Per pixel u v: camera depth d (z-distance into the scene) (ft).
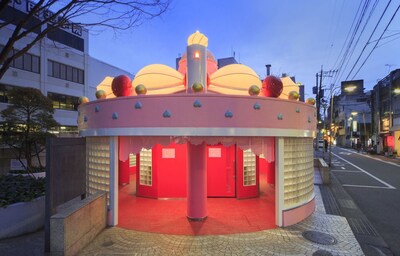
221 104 18.90
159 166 31.09
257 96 19.58
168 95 18.89
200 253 16.61
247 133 19.19
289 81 25.81
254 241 18.48
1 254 16.47
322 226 21.57
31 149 46.93
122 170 39.42
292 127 21.38
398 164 75.05
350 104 183.52
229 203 29.22
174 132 18.76
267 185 38.99
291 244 17.99
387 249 18.20
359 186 42.63
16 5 62.69
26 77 75.77
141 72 24.38
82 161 20.99
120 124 19.83
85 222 17.60
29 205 21.13
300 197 23.35
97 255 16.26
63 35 86.99
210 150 31.83
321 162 57.82
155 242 18.28
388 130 101.30
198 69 21.30
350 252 16.93
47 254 16.24
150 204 28.66
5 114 42.34
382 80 108.88
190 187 23.49
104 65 108.37
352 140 167.02
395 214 26.86
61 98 87.81
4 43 67.10
